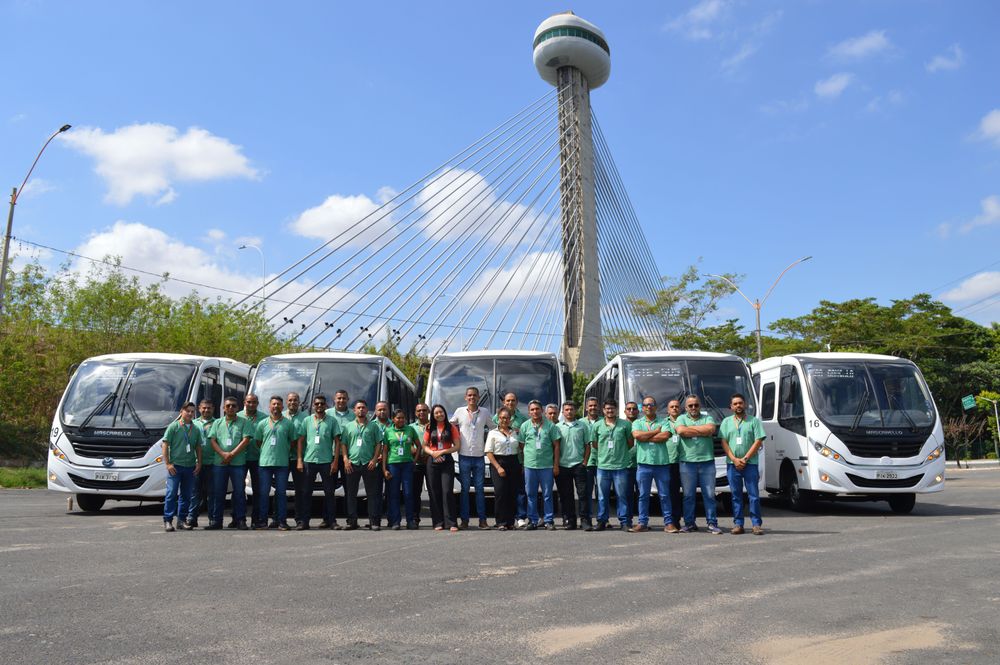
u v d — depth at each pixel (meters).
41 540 10.34
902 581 7.33
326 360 16.11
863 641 5.21
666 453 11.82
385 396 15.91
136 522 13.17
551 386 15.73
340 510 17.42
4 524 12.41
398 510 12.71
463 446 12.71
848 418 14.63
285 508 12.66
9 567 8.05
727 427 11.58
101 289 30.11
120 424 14.62
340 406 13.17
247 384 17.34
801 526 12.45
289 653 4.89
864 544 10.02
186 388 15.39
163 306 31.55
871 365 15.30
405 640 5.21
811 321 57.62
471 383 15.76
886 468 14.34
